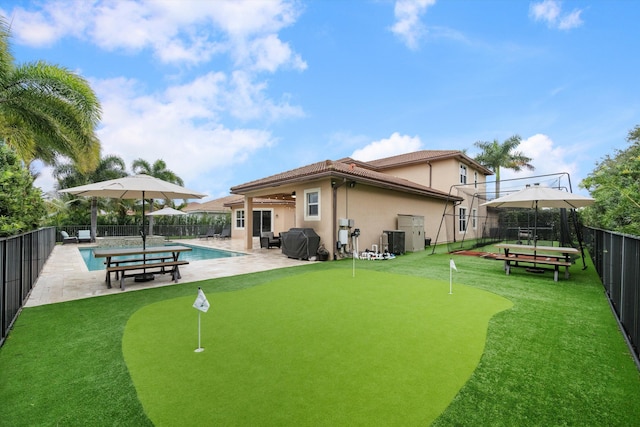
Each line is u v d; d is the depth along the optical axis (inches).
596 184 264.2
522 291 251.0
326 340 150.2
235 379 114.1
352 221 477.7
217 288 265.6
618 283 188.9
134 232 957.2
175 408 97.3
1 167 259.3
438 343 146.3
